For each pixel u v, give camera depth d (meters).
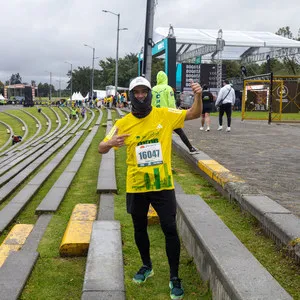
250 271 3.14
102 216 5.82
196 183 6.91
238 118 23.12
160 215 3.67
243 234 4.45
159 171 3.62
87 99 72.69
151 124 3.65
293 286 3.31
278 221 4.11
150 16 13.52
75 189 8.11
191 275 4.05
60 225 5.96
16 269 4.22
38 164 11.30
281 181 6.36
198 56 33.69
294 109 24.45
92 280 3.67
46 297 3.78
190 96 30.34
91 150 13.55
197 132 13.52
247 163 7.88
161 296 3.71
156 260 4.44
